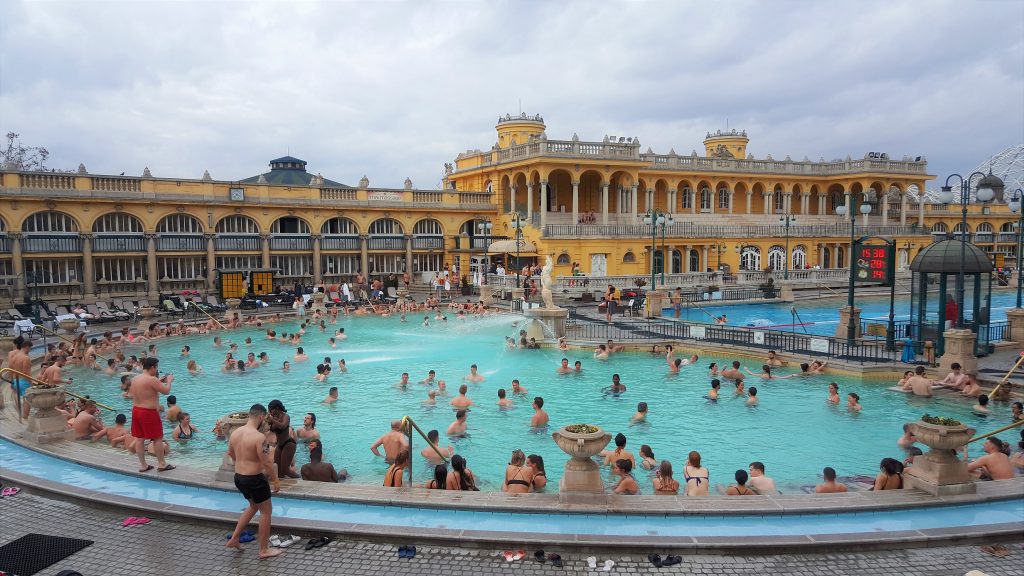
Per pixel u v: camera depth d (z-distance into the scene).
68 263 38.38
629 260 52.03
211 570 8.34
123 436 14.07
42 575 8.20
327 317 38.00
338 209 47.34
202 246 42.38
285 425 11.02
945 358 20.59
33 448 12.91
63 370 23.09
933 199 85.38
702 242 55.47
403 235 50.38
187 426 15.46
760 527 9.37
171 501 10.27
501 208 55.22
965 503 10.16
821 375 22.25
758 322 35.69
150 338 29.52
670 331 30.08
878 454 14.58
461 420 15.88
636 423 16.91
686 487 11.31
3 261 35.91
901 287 52.16
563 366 22.78
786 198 66.19
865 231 62.50
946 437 10.09
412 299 44.03
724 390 20.39
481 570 8.41
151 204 40.31
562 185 58.75
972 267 22.14
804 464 13.93
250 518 8.79
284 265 46.06
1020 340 25.41
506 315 35.84
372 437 15.77
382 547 8.98
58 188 37.28
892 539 8.93
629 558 8.69
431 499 10.08
